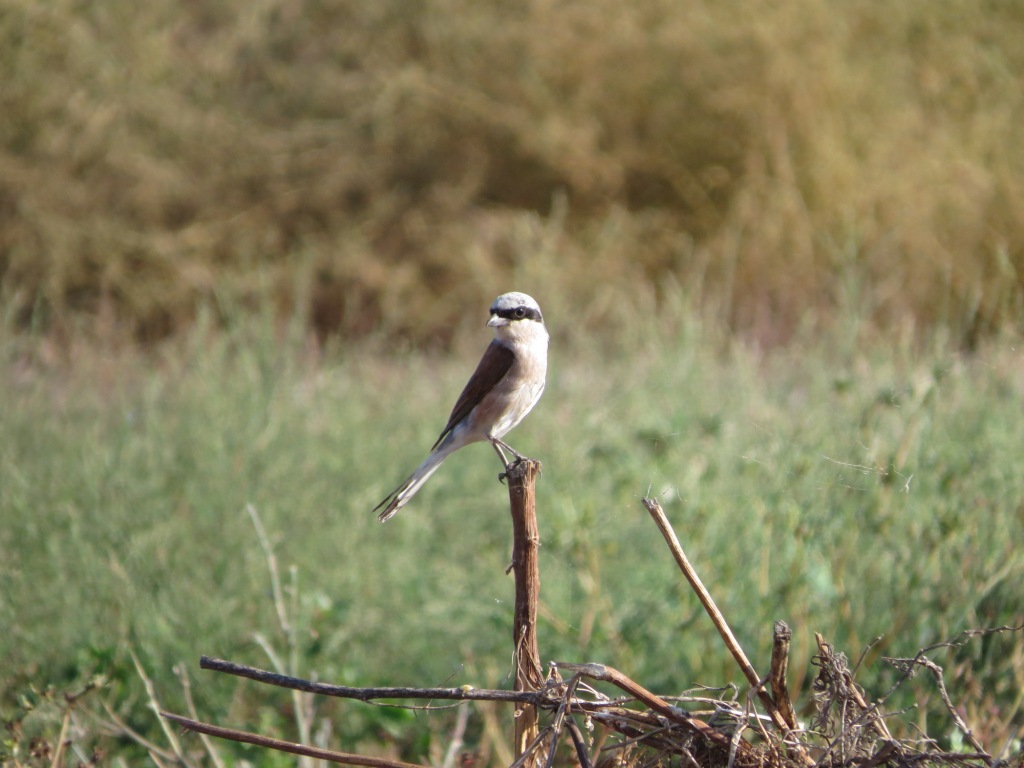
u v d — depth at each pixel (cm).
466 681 872
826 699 496
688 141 2378
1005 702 716
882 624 774
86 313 2234
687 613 845
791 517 814
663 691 809
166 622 876
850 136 2358
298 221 2486
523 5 2545
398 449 1222
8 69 2528
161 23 2695
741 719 469
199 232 2434
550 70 2486
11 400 1145
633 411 1238
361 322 2300
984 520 774
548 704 475
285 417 1191
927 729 697
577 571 887
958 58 2466
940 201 2130
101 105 2538
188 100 2633
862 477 806
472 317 2264
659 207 2400
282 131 2602
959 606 748
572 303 2097
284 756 785
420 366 1522
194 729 493
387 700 868
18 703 722
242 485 1041
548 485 1087
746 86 2339
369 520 1071
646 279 2275
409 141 2522
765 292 2067
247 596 923
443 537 1105
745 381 1177
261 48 2698
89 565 889
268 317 1429
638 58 2428
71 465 1033
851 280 1219
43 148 2489
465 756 754
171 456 1097
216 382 1243
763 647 802
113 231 2377
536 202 2486
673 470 1008
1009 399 888
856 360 989
